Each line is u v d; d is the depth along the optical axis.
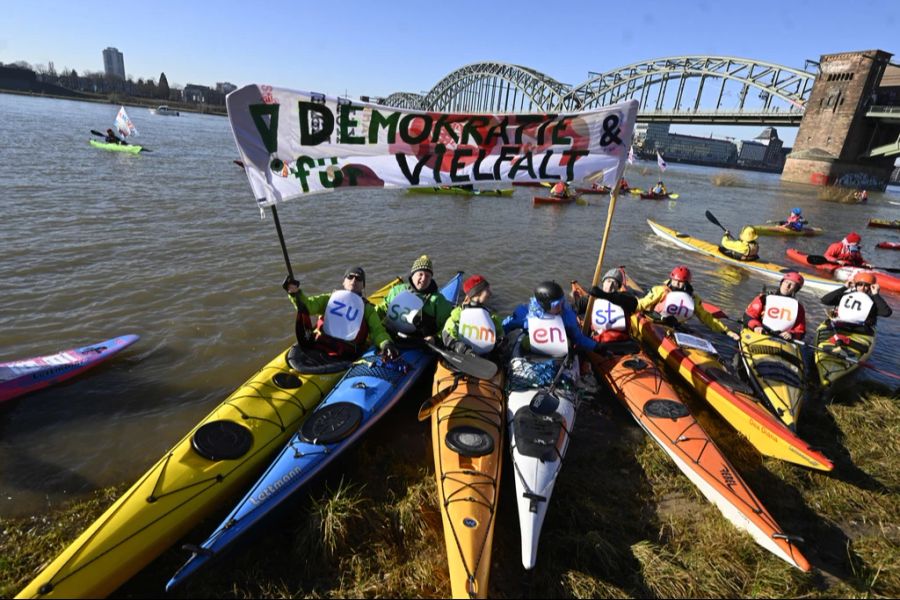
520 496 3.67
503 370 5.50
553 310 5.09
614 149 5.10
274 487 3.55
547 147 4.91
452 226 14.73
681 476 4.35
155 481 3.50
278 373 4.79
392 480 4.15
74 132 32.91
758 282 10.98
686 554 3.51
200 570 3.21
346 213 15.48
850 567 3.49
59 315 6.73
